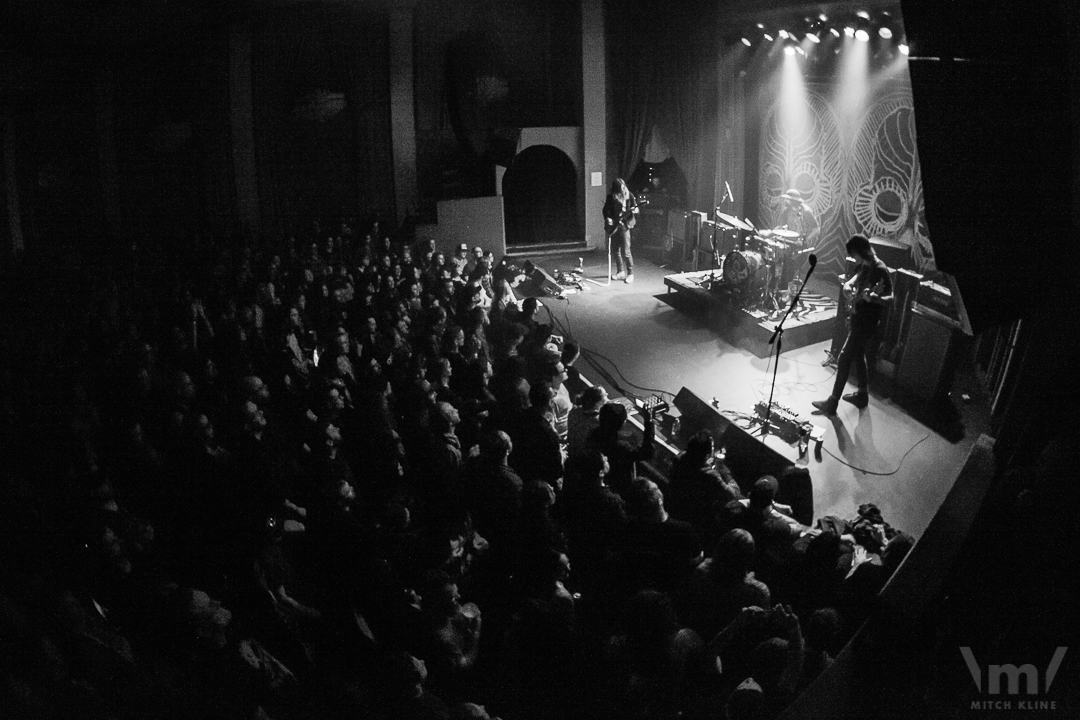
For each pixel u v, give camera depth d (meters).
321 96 15.52
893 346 8.69
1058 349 3.01
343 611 4.32
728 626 4.02
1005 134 2.65
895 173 11.91
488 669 4.45
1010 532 3.03
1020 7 2.59
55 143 14.31
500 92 16.44
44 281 11.68
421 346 7.84
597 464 5.21
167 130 14.90
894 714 2.93
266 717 3.59
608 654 3.79
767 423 7.63
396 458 5.57
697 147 15.25
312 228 14.46
